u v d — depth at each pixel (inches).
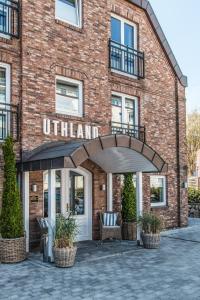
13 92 391.2
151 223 418.9
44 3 422.9
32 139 398.6
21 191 391.9
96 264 340.2
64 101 444.5
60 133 427.2
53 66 425.7
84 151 340.5
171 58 601.6
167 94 599.2
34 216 399.5
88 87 464.1
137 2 545.0
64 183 446.0
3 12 398.9
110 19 506.9
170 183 592.7
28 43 403.9
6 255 338.6
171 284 277.1
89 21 471.8
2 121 386.6
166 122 593.6
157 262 348.8
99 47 482.6
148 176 548.4
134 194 482.9
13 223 344.2
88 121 460.1
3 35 392.2
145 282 282.4
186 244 446.6
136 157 414.3
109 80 497.0
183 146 621.3
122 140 379.6
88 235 466.9
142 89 551.2
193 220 707.4
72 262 330.0
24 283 280.2
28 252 388.2
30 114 399.9
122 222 473.7
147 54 565.3
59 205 441.1
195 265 337.1
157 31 577.6
